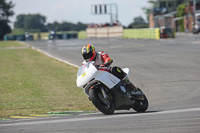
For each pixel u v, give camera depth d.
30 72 60.25
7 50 130.12
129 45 139.25
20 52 116.88
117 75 27.53
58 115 28.59
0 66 71.06
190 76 51.28
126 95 27.28
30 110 31.16
